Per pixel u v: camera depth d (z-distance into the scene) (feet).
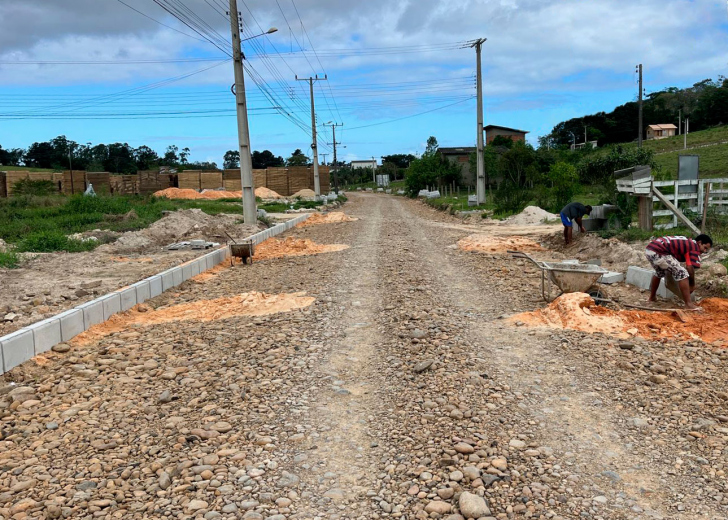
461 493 12.82
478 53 112.78
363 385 19.90
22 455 15.48
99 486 13.83
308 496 13.25
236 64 73.82
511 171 132.46
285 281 39.65
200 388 19.88
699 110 293.23
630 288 33.22
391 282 37.37
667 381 18.80
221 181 204.33
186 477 14.05
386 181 296.51
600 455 14.56
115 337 26.40
